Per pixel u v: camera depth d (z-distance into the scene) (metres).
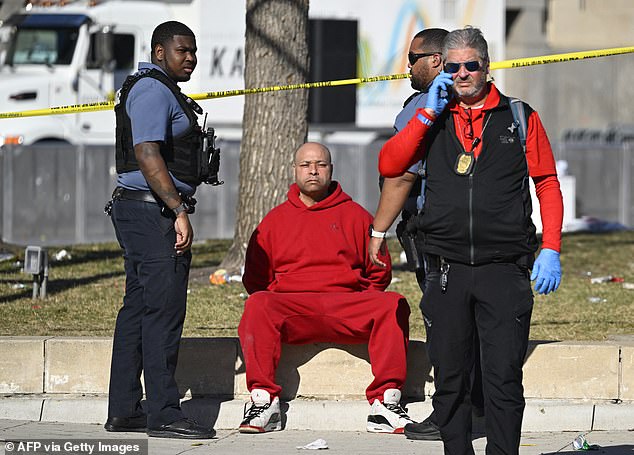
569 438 23.17
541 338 26.77
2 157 62.91
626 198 74.38
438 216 17.55
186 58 22.64
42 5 72.06
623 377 24.05
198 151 22.59
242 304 31.89
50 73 70.12
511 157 17.44
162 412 22.80
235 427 24.12
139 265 22.53
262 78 37.75
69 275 37.44
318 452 21.88
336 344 24.44
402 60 73.69
